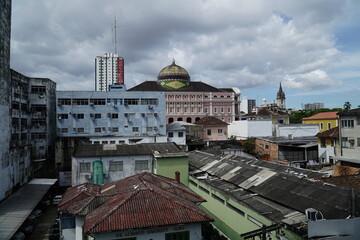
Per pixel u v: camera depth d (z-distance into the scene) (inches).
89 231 550.6
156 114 2092.8
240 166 1098.1
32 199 1204.5
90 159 1266.0
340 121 1505.9
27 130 1707.7
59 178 1642.5
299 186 762.2
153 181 845.8
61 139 1758.1
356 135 1407.5
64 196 843.4
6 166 1217.4
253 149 2170.3
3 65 1248.8
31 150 1608.0
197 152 1611.7
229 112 3427.7
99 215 615.5
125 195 678.5
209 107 3366.1
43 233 1043.9
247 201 789.9
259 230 602.9
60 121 1921.8
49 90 1905.8
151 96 2095.2
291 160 1903.3
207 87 3535.9
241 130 2603.3
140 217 597.0
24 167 1471.5
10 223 937.5
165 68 3513.8
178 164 1216.2
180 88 3366.1
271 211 695.1
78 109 1955.0
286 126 2410.2
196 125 2378.2
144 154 1306.6
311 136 2311.8
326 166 1576.0
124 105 2044.8
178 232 610.9
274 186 823.1
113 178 1278.3
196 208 665.0
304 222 589.3
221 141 2335.1
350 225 506.9
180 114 3280.0
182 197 759.1
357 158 1397.6
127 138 1961.1
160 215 608.4
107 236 570.9
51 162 1819.6
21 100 1604.3
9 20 1336.1
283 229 604.4
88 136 1897.1
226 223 895.1
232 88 3690.9
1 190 1158.3
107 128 2003.0
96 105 1993.1
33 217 1141.1
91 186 870.4
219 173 1123.3
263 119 2684.5
